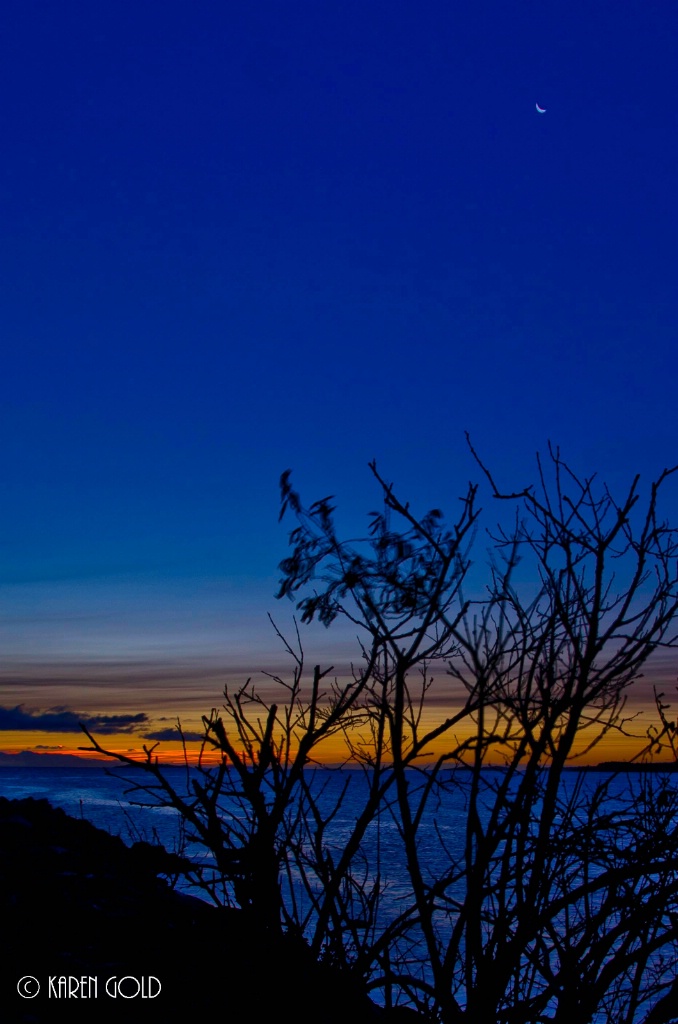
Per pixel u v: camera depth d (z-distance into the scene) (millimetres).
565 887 2988
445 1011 2742
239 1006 3029
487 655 2838
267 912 3080
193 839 3100
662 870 2740
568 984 2818
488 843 2752
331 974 3045
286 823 3170
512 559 2967
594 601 2781
